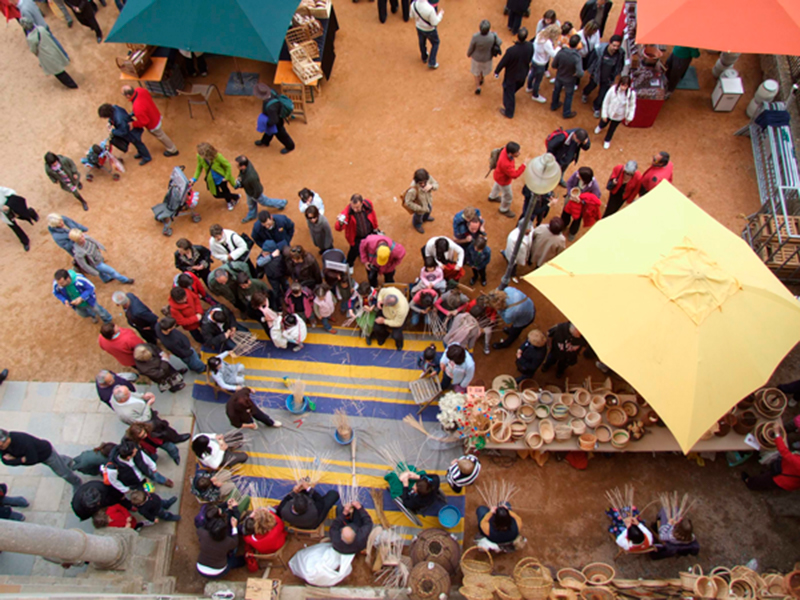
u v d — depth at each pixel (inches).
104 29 516.1
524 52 411.8
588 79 490.6
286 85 442.9
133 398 286.5
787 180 392.8
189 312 321.4
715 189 419.5
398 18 528.7
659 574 287.3
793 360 343.6
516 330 335.9
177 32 404.2
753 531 298.4
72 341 361.4
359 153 444.1
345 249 399.2
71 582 256.5
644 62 433.4
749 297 251.9
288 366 346.9
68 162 386.6
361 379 342.0
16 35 508.4
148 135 456.4
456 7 532.7
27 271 389.1
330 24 473.7
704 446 301.0
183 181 387.9
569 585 253.8
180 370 344.8
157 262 393.4
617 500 305.6
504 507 267.1
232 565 279.9
